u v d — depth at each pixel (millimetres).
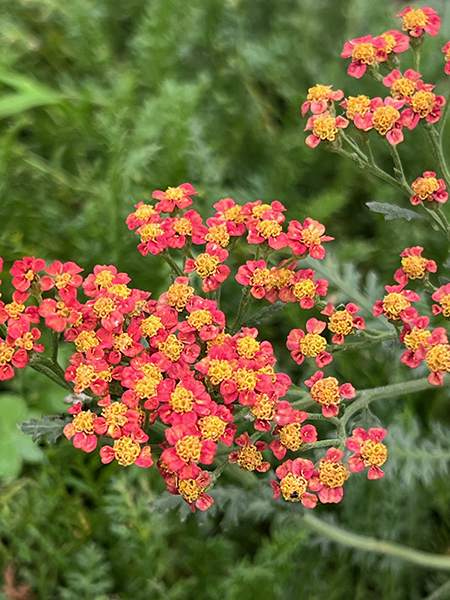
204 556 144
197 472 79
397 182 105
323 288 98
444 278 100
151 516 144
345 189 194
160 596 144
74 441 84
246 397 84
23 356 90
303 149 188
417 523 158
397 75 105
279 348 177
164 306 93
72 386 96
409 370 158
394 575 151
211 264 95
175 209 102
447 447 156
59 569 152
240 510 111
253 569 137
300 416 88
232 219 99
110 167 175
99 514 151
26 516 146
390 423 158
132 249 170
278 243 94
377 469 87
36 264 92
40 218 179
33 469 165
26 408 161
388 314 94
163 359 86
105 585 141
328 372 166
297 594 151
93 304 91
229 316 171
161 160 176
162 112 176
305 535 140
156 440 100
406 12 107
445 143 189
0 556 151
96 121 188
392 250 183
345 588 154
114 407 84
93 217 171
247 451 88
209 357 86
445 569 159
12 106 168
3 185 170
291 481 85
